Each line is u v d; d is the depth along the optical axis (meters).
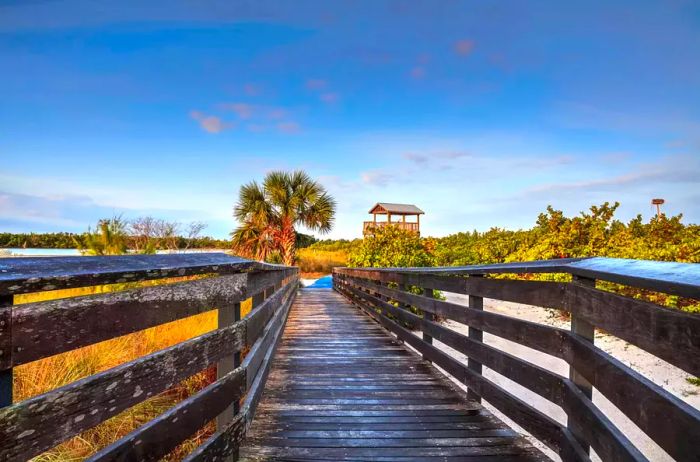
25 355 0.90
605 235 11.45
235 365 2.01
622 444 1.39
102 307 1.12
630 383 1.37
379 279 6.68
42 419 0.91
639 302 1.36
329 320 7.32
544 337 2.14
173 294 1.44
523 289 2.37
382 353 4.72
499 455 2.26
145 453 1.22
